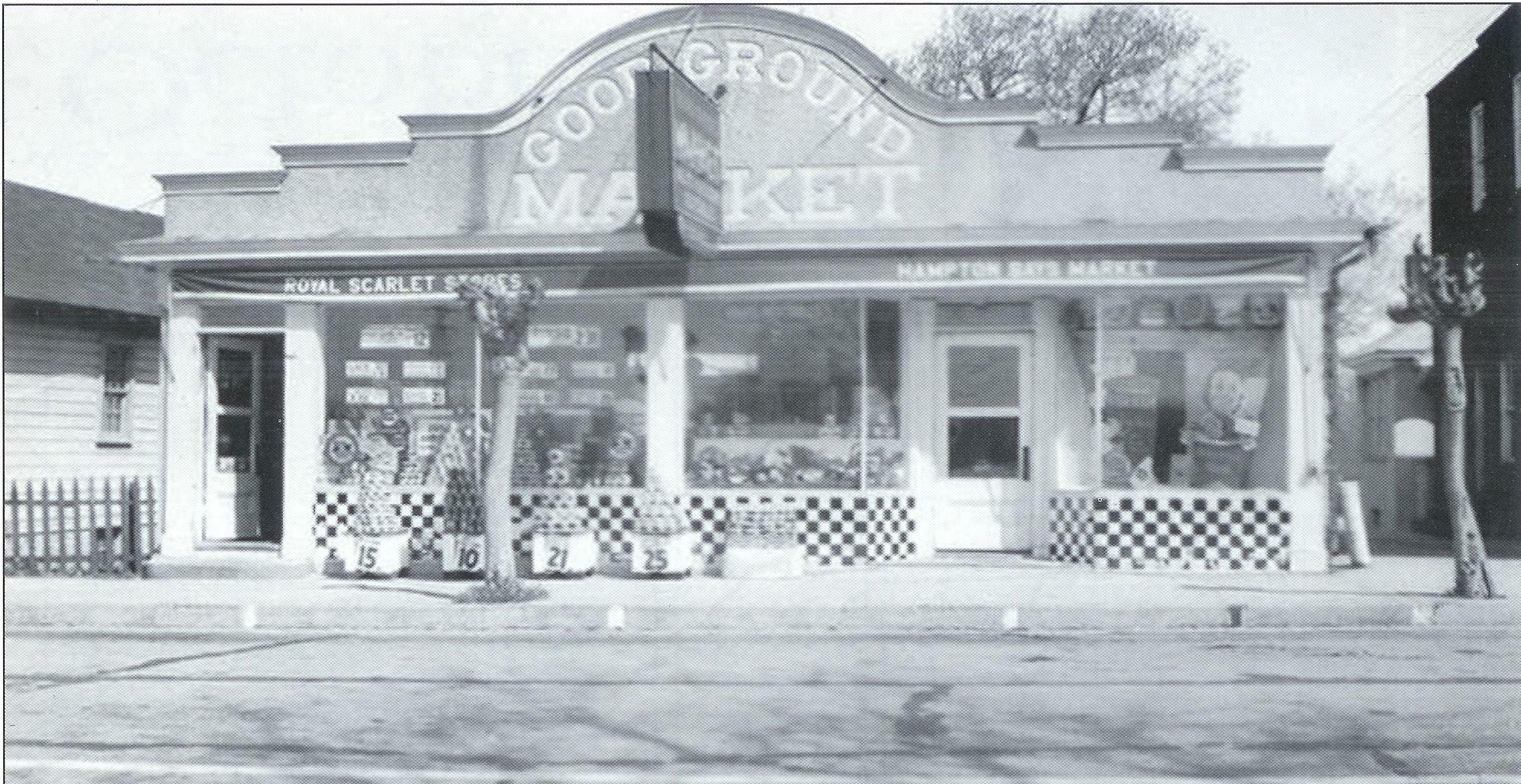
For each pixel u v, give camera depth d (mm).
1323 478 14922
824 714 8328
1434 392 23328
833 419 15805
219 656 11031
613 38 15758
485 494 14477
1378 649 10750
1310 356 14805
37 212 22141
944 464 16406
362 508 15641
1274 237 14594
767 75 15523
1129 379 15430
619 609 12680
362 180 16172
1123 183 15078
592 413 15891
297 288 16016
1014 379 16281
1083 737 7609
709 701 8797
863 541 15656
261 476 18203
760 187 15484
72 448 20328
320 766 7102
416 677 9859
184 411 16266
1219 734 7633
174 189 16391
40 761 7230
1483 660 10172
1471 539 12859
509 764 7109
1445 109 22125
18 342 19344
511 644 11625
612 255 15578
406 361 16188
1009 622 12305
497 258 15773
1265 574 14773
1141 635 11727
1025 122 15219
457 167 16062
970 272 15023
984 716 8195
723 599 13078
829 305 15836
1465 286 12797
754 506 15703
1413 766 6906
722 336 15852
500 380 13461
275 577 15672
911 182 15336
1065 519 15680
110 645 11719
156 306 21453
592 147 15836
